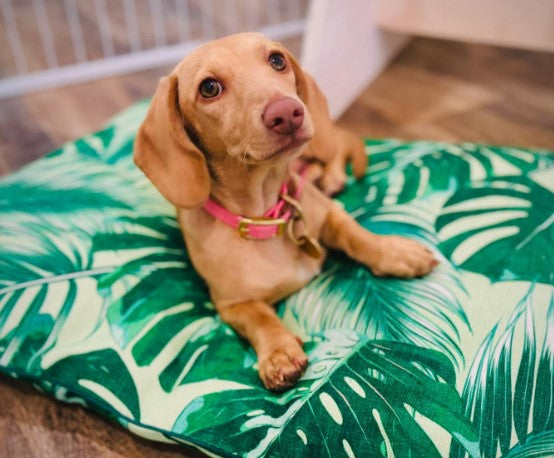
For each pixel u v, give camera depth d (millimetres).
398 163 1551
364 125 2072
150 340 1128
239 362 1087
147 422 1008
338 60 2033
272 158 950
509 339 1026
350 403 958
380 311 1124
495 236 1256
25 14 3223
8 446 1099
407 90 2258
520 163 1467
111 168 1614
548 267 1165
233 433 960
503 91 2178
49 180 1568
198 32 2861
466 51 2477
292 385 1010
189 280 1275
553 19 1750
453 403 939
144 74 2617
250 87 940
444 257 1228
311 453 916
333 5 1896
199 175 1046
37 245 1312
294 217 1181
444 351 1022
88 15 3154
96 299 1200
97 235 1340
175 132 1028
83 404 1113
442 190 1421
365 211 1419
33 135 2197
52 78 2529
